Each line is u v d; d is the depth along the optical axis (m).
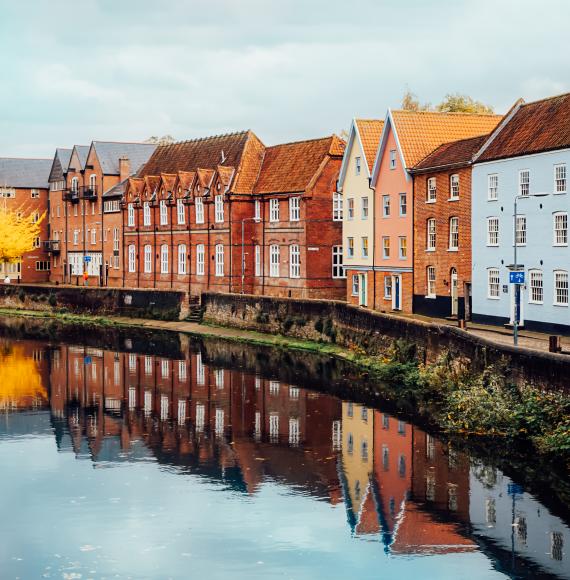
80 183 104.19
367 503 26.53
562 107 48.12
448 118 62.53
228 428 36.22
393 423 36.06
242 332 64.88
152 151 103.25
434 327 41.66
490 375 34.66
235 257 74.94
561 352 34.25
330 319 56.56
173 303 74.50
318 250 69.38
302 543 23.59
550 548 23.02
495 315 50.62
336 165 69.56
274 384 45.22
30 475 29.72
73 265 107.75
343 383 44.75
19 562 22.31
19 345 62.12
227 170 76.56
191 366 51.69
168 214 84.38
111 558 22.58
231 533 24.28
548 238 46.12
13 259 108.38
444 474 29.11
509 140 50.09
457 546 23.28
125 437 35.00
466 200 53.44
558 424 29.84
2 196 118.06
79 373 49.78
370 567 22.03
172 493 27.72
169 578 21.41
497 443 32.59
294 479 29.05
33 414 39.28
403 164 59.22
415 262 59.03
